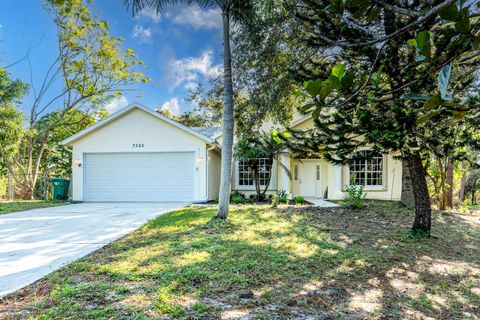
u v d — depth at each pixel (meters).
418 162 7.24
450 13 1.36
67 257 4.99
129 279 3.96
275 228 7.39
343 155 3.43
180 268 4.37
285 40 7.82
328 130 3.16
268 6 5.31
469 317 3.67
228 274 4.25
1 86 15.15
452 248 6.61
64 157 23.52
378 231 7.54
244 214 9.28
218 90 10.02
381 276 4.75
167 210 10.82
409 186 11.34
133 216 9.43
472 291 4.46
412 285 4.51
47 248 5.58
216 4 8.22
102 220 8.66
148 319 2.94
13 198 16.39
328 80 1.44
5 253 5.25
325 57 5.29
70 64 17.88
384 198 13.98
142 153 14.25
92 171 14.38
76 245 5.79
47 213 10.21
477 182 17.61
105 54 17.88
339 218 9.05
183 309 3.21
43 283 3.85
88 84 18.53
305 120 13.86
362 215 9.52
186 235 6.51
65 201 14.19
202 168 13.92
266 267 4.64
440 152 4.28
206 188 13.91
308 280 4.30
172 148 14.09
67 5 16.58
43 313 3.01
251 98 9.14
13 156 16.88
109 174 14.35
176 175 14.09
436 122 3.46
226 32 8.09
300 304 3.55
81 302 3.28
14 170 17.03
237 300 3.53
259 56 8.42
